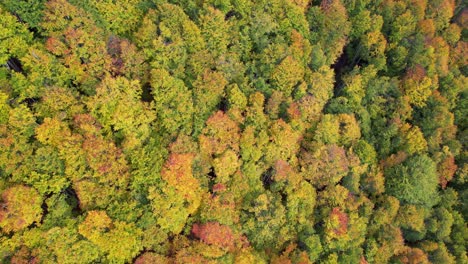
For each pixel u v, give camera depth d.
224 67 57.69
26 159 45.38
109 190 46.94
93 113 49.56
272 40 64.62
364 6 74.56
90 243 45.09
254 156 55.38
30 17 50.69
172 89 51.94
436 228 62.28
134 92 51.31
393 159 64.56
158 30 57.00
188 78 57.34
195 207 50.28
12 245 43.12
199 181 51.75
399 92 70.06
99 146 47.03
